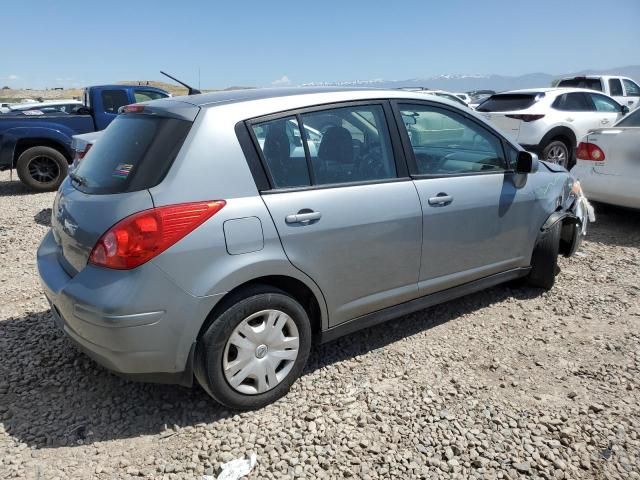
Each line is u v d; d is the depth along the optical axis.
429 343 3.62
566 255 4.80
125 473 2.41
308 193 2.88
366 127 3.21
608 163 6.23
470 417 2.80
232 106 2.77
